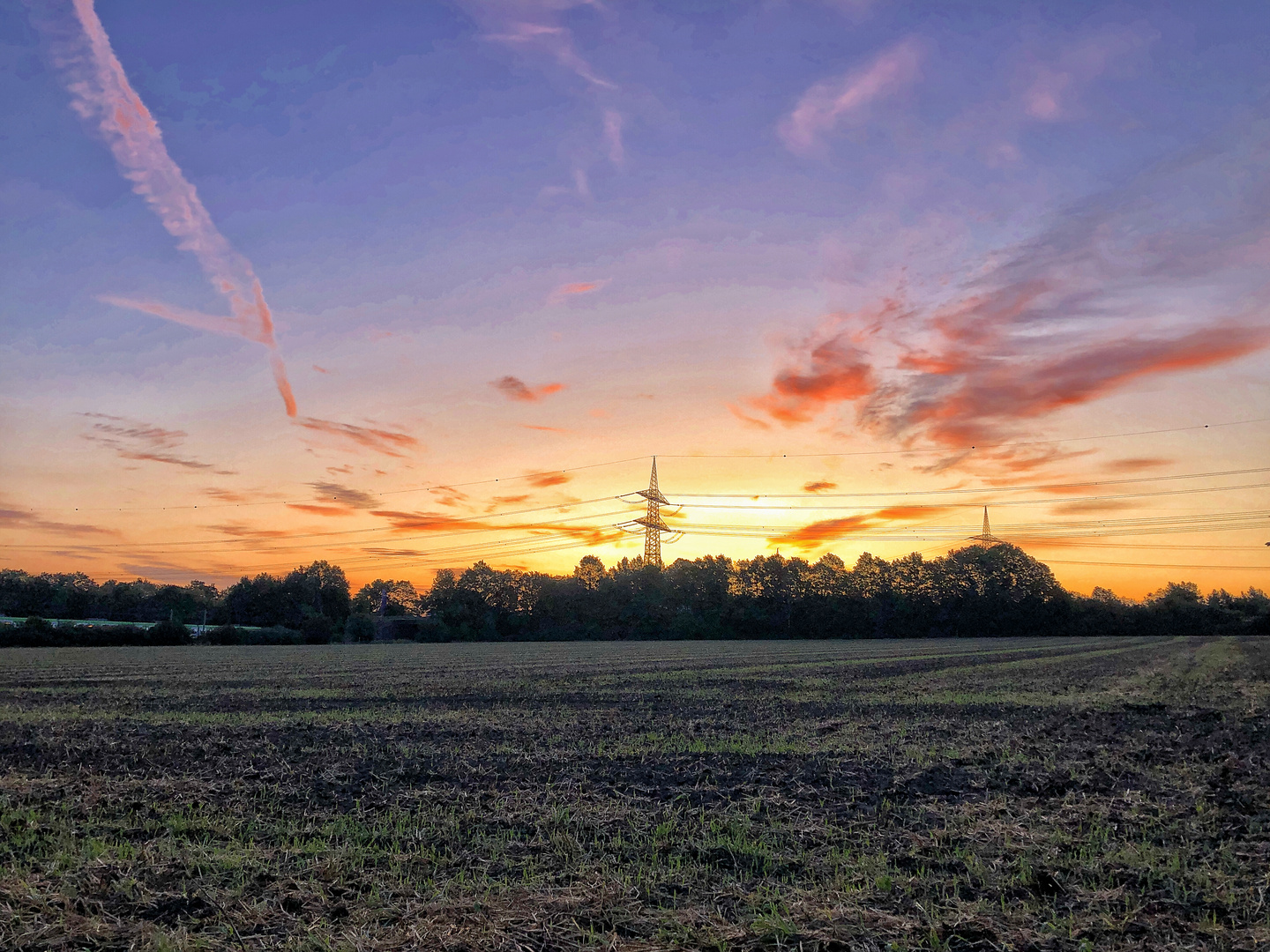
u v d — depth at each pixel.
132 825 10.52
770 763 14.35
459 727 19.81
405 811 11.05
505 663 53.12
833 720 20.88
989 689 30.08
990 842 9.24
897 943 6.60
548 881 8.22
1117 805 10.91
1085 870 8.19
